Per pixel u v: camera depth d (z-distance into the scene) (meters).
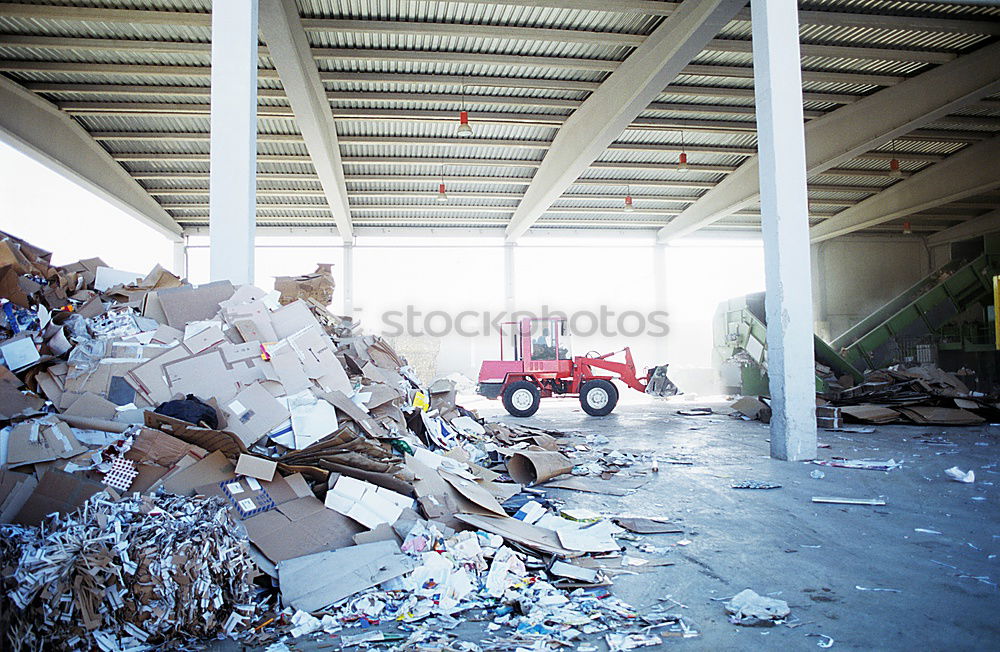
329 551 3.41
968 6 9.88
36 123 11.84
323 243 19.11
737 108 13.15
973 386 12.98
